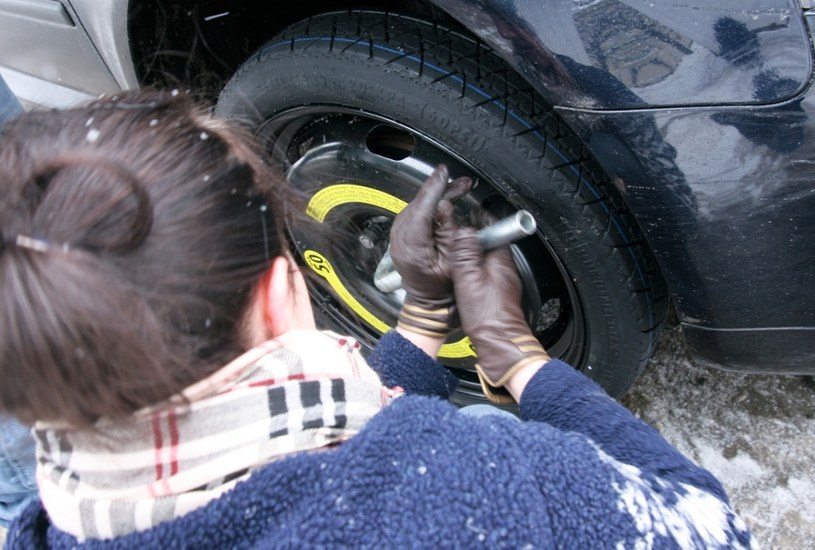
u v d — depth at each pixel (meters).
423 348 1.12
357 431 0.55
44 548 0.53
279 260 0.54
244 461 0.49
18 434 1.01
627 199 1.03
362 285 1.58
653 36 0.91
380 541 0.47
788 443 1.54
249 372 0.51
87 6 1.50
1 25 1.76
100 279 0.40
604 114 0.97
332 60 1.19
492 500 0.49
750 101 0.90
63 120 0.48
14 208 0.41
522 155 1.10
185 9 1.47
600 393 0.87
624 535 0.53
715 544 0.58
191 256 0.44
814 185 0.92
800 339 1.08
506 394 1.15
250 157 0.55
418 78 1.12
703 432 1.58
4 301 0.40
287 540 0.46
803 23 0.86
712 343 1.14
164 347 0.43
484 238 1.08
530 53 0.98
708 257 1.03
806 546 1.40
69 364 0.41
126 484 0.48
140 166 0.45
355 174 1.36
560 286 1.38
